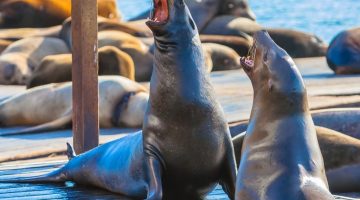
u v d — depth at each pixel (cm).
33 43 3581
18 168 1677
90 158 1450
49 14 4484
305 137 1090
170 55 1232
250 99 2634
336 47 3428
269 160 1077
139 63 3375
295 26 6388
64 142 2105
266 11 7431
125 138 1395
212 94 1253
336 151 1548
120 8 7569
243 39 4153
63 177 1502
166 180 1279
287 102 1109
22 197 1403
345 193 1550
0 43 3866
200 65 1248
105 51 3002
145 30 3959
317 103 2372
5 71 3409
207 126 1241
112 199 1362
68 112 2397
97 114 1772
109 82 2359
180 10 1230
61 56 3041
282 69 1117
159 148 1261
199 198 1321
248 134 1127
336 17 6950
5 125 2475
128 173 1337
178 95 1232
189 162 1255
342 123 1812
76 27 1756
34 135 2262
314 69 3659
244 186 1084
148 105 1273
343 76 3312
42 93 2450
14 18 4456
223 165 1274
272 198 1034
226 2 4359
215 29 4256
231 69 3775
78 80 1764
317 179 1045
